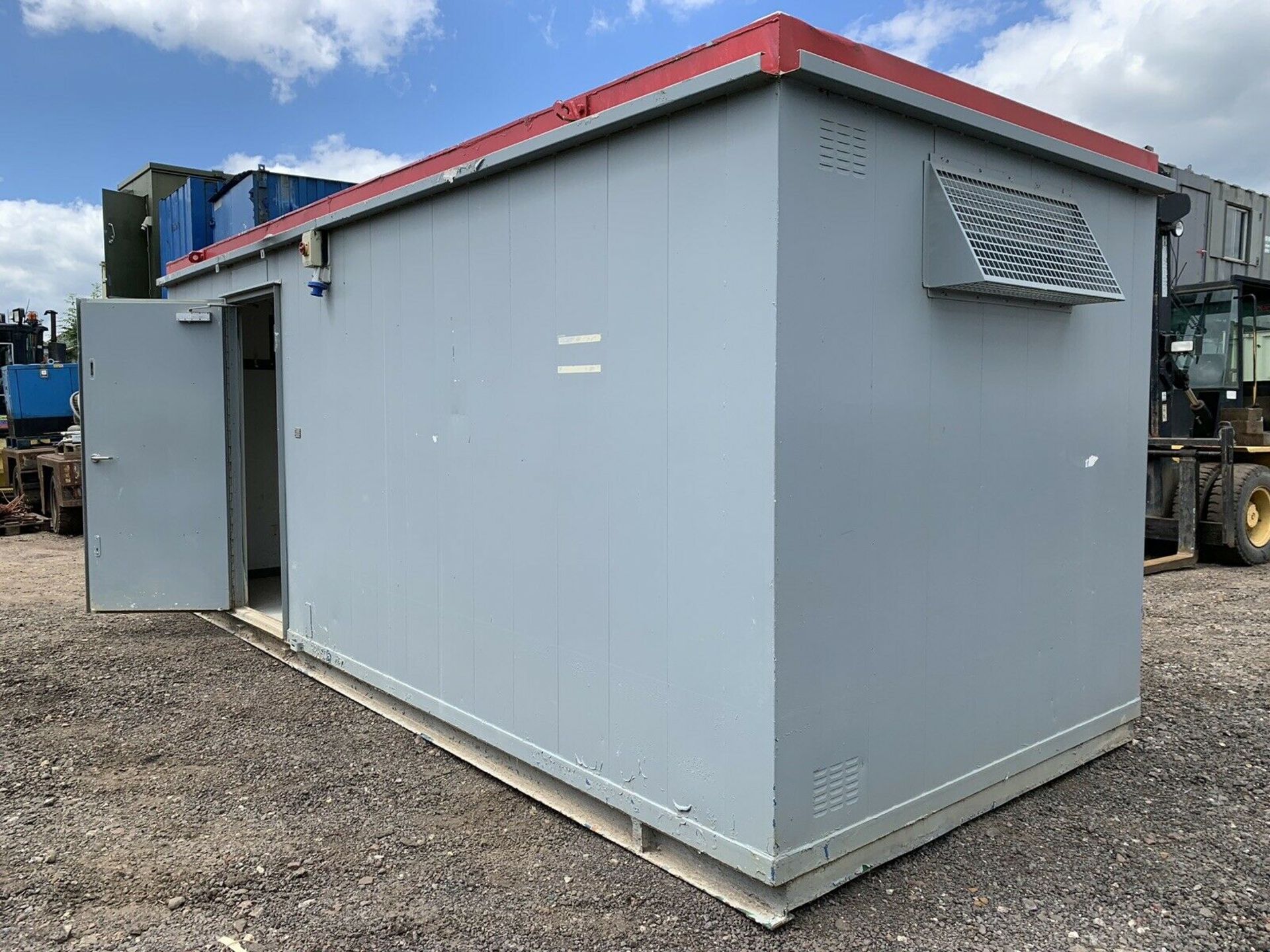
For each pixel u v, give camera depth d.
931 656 2.93
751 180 2.42
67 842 3.08
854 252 2.58
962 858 2.91
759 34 2.34
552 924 2.56
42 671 5.09
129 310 5.55
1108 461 3.65
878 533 2.72
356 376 4.39
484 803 3.39
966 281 2.70
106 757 3.86
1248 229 12.87
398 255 4.01
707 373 2.59
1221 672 4.91
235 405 5.69
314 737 4.10
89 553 5.61
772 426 2.40
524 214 3.26
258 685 4.86
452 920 2.59
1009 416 3.17
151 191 10.52
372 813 3.31
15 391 12.45
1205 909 2.63
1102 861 2.90
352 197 4.27
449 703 3.84
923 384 2.83
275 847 3.05
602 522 2.99
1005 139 2.96
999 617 3.19
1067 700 3.53
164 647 5.64
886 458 2.72
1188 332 9.27
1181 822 3.18
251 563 7.26
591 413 3.01
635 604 2.88
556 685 3.23
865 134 2.58
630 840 3.01
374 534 4.31
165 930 2.55
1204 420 9.32
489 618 3.56
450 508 3.76
